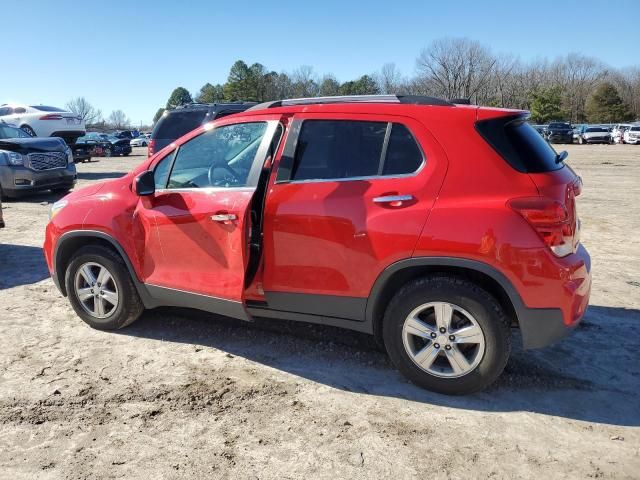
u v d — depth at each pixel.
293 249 3.54
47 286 5.64
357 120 3.50
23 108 19.59
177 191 3.97
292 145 3.62
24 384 3.53
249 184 3.69
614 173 18.92
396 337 3.41
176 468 2.71
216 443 2.92
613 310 4.95
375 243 3.28
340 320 3.55
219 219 3.67
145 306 4.28
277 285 3.64
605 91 77.62
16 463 2.74
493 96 81.62
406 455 2.81
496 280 3.08
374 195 3.32
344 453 2.83
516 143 3.20
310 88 85.25
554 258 3.04
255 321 4.64
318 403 3.32
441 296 3.22
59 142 12.28
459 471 2.69
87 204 4.34
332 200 3.42
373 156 3.41
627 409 3.28
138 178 3.86
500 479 2.63
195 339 4.27
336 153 3.51
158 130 10.15
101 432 3.01
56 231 4.41
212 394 3.42
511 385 3.54
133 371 3.72
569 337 4.32
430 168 3.23
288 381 3.60
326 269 3.47
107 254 4.23
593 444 2.92
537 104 70.00
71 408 3.25
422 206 3.19
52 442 2.92
